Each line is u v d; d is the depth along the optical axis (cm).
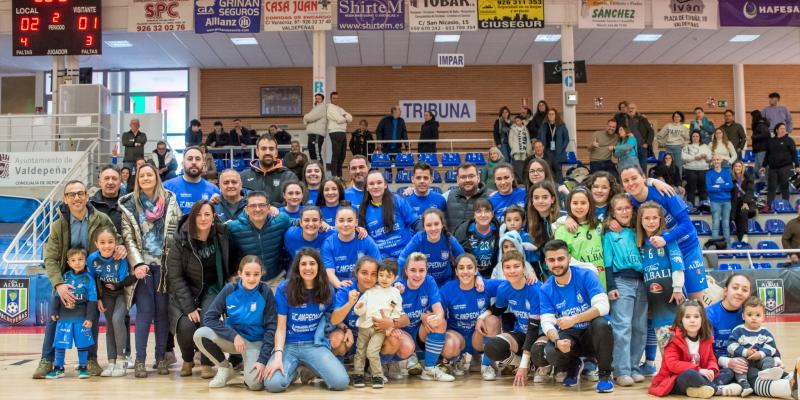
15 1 1169
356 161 564
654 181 457
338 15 1168
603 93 1741
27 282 808
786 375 382
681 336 399
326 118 1186
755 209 1109
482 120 1728
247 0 1176
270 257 484
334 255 475
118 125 1289
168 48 1500
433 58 1647
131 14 1187
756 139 1248
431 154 1390
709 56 1661
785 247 952
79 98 1209
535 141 1101
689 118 1738
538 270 477
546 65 1260
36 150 1289
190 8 1186
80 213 473
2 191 1093
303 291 429
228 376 440
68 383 443
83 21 1166
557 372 450
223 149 1318
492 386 429
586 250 442
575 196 447
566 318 412
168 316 479
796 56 1664
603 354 403
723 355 413
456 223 553
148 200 475
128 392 412
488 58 1653
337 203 536
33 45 1165
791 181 1236
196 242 454
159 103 1694
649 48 1583
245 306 429
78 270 461
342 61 1662
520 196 540
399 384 439
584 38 1492
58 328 463
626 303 433
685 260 449
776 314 830
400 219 529
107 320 473
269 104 1712
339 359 457
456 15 1172
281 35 1414
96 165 1146
